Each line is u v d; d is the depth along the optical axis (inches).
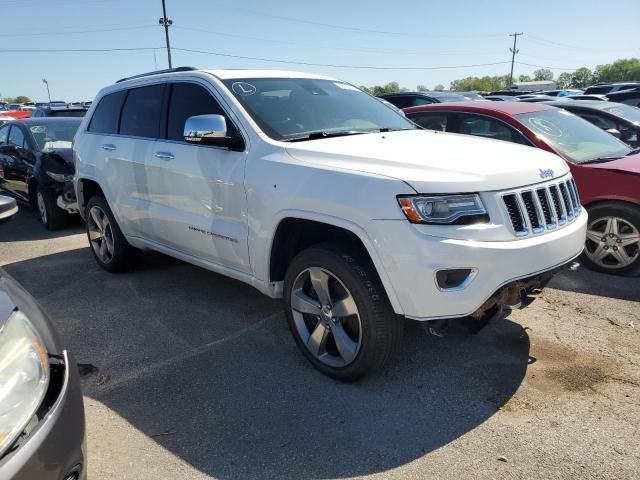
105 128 210.8
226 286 202.4
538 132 219.6
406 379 133.7
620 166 195.8
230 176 145.7
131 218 194.2
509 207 117.3
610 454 105.3
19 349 76.0
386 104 191.6
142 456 108.9
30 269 234.8
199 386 134.0
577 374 133.9
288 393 129.3
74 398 82.5
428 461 104.9
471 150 132.9
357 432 114.2
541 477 99.7
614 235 196.5
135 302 190.2
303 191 126.4
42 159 306.5
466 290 110.2
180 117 170.7
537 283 124.3
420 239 109.3
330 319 130.3
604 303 175.9
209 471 104.3
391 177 114.1
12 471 67.4
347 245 125.3
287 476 102.3
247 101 153.7
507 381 131.8
